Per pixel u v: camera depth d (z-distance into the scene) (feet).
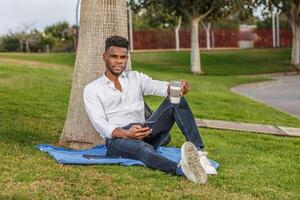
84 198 18.16
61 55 129.29
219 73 116.47
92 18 26.73
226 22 214.07
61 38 185.37
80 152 24.73
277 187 21.35
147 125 22.76
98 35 26.68
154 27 190.29
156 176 21.06
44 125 32.68
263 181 22.04
